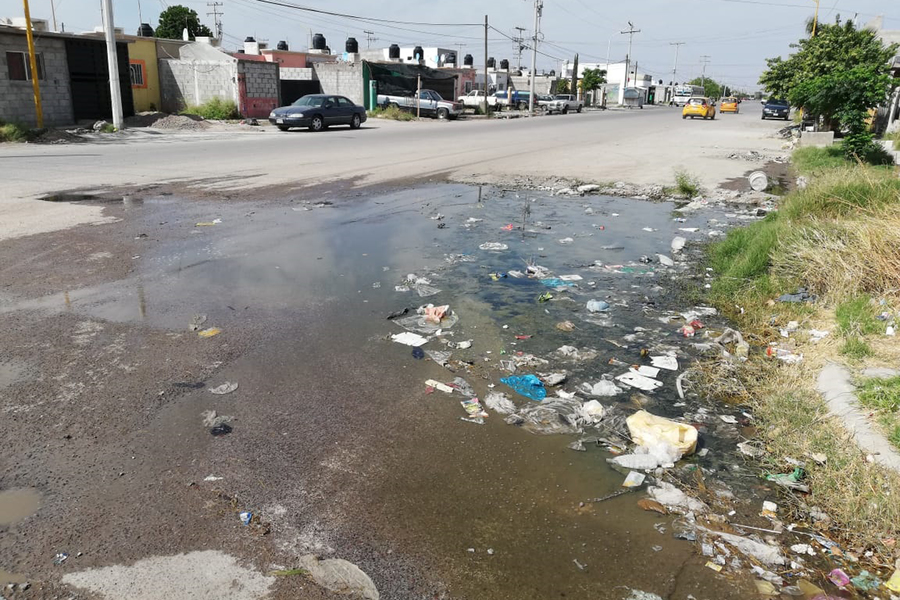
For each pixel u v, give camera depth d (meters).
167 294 5.93
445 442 3.62
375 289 6.28
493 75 69.62
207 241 7.95
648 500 3.16
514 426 3.82
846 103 15.90
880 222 6.08
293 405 3.98
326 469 3.34
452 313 5.67
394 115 39.16
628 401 4.17
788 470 3.43
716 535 2.92
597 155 19.45
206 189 11.81
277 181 13.04
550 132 29.39
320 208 10.40
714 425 3.90
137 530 2.84
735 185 13.69
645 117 49.34
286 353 4.73
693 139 26.08
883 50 26.19
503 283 6.63
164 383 4.20
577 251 8.15
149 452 3.43
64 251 7.25
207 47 32.81
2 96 22.47
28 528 2.83
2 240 7.60
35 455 3.37
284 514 2.98
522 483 3.28
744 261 6.86
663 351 4.98
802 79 26.66
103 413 3.80
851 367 4.43
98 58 26.38
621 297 6.31
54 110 24.69
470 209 10.80
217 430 3.66
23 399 3.93
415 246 8.10
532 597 2.54
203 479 3.22
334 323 5.34
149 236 8.09
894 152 16.31
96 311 5.44
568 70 105.12
